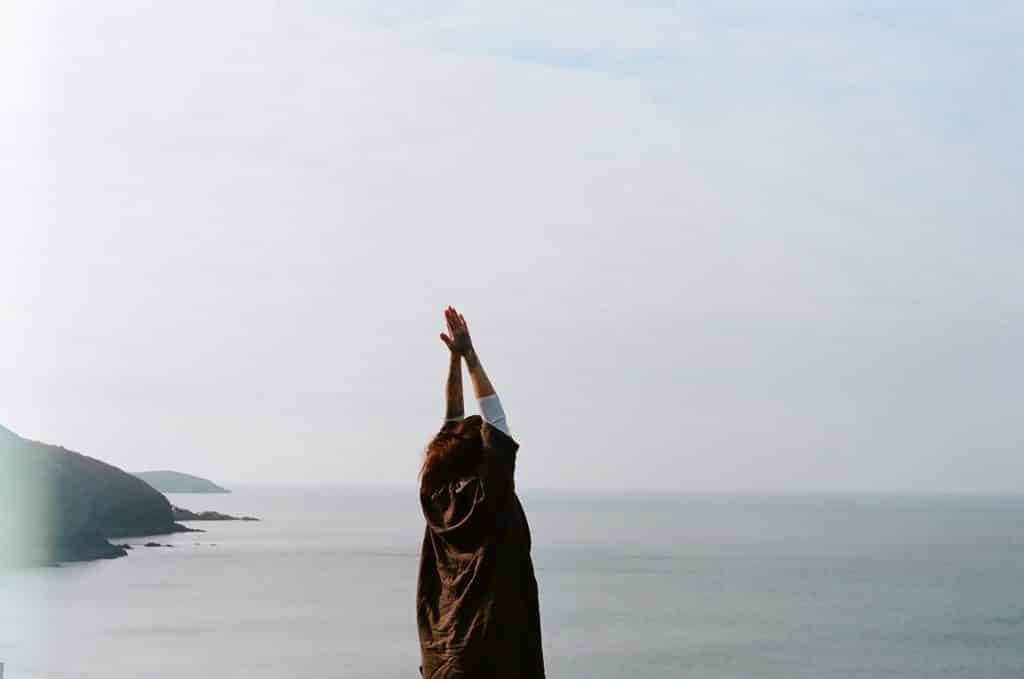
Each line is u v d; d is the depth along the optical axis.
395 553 152.62
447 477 4.82
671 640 71.31
